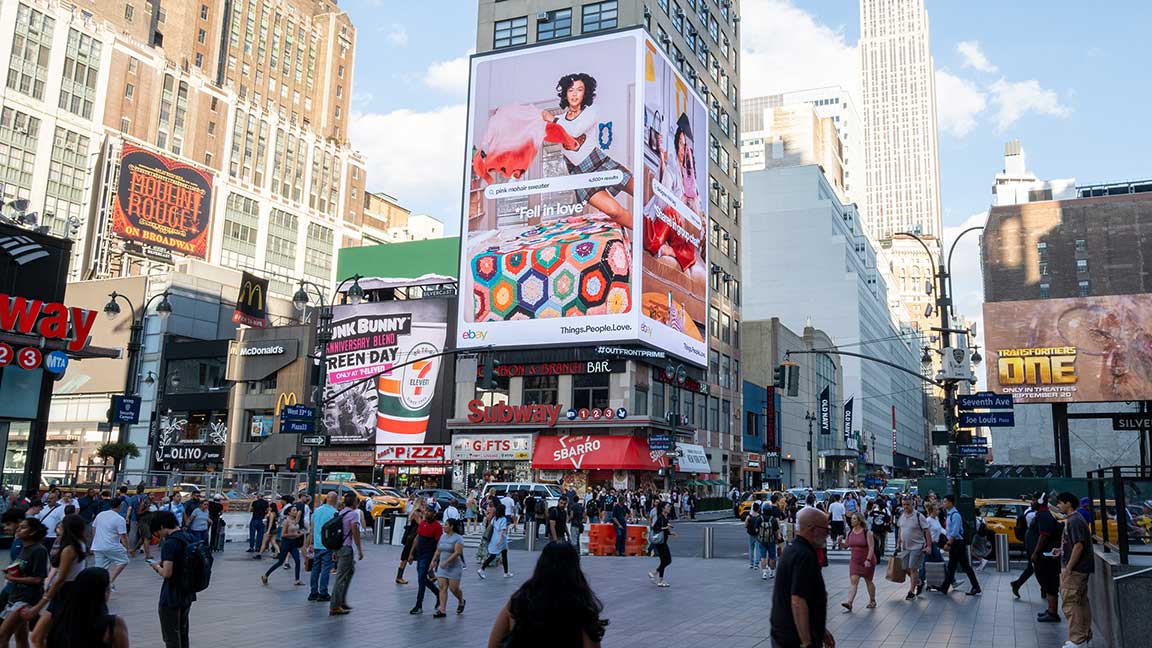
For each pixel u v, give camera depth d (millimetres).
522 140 60438
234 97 116438
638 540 29906
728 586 20109
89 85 99750
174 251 101812
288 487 37125
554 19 63656
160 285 73688
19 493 29141
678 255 62438
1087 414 50062
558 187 58781
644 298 56219
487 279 60062
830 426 106688
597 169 57719
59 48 96938
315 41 132625
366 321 65312
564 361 56938
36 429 31609
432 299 63688
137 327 33031
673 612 15922
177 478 34375
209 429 69438
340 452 64188
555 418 56094
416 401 62438
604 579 21656
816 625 6711
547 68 60500
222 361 70438
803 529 6957
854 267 130375
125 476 34094
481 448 57938
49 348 30859
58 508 18031
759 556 24125
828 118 160875
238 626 13797
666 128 61469
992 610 16000
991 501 29438
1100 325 50188
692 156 66750
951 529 18438
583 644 5242
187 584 9734
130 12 105938
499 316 59281
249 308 73000
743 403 79812
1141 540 12695
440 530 15547
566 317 57062
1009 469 56531
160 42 110562
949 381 27078
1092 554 12484
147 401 72000
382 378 63719
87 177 98375
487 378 30438
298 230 124438
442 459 60531
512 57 61719
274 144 122000
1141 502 12805
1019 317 51938
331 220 131000
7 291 31109
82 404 74375
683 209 63938
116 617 6582
